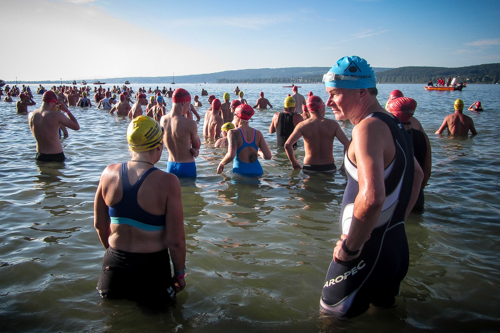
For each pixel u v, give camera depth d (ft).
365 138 5.52
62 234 11.40
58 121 21.12
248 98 105.40
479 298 7.97
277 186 16.94
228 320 7.16
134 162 7.14
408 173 6.10
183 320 7.15
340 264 6.47
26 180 17.48
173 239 7.11
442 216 13.09
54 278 8.71
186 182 17.47
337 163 21.90
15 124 39.24
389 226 6.15
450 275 9.00
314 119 18.78
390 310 7.41
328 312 6.89
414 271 9.21
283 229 12.00
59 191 15.81
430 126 38.52
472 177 18.34
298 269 9.31
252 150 18.56
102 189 7.18
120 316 7.24
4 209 13.52
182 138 17.65
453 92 157.28
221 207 14.14
